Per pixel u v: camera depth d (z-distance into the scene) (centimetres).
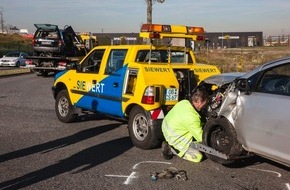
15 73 2744
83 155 700
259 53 4028
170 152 672
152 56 822
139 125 748
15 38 7712
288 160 516
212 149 613
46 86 1912
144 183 558
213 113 631
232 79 698
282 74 554
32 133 873
